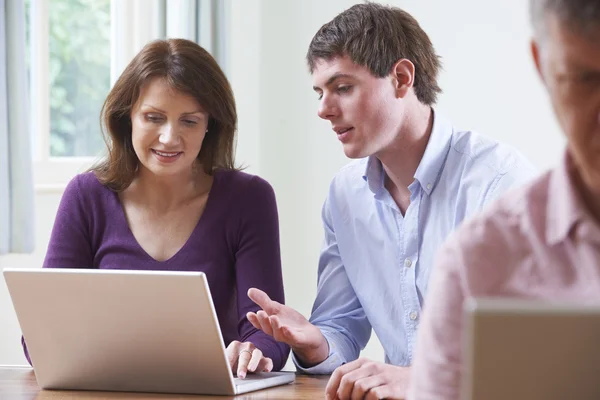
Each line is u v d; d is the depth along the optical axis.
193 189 2.48
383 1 4.15
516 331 0.76
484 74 3.92
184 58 2.33
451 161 2.25
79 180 2.50
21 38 3.62
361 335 2.39
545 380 0.77
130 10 4.24
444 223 2.24
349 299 2.40
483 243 0.94
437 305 0.96
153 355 1.80
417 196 2.26
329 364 2.13
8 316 3.72
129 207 2.47
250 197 2.46
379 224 2.32
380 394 1.70
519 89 3.83
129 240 2.43
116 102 2.37
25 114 3.62
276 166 4.53
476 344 0.77
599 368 0.76
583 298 0.89
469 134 2.28
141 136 2.33
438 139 2.25
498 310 0.76
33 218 3.65
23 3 3.62
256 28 4.51
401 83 2.19
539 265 0.92
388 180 2.32
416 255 2.27
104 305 1.78
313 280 4.48
